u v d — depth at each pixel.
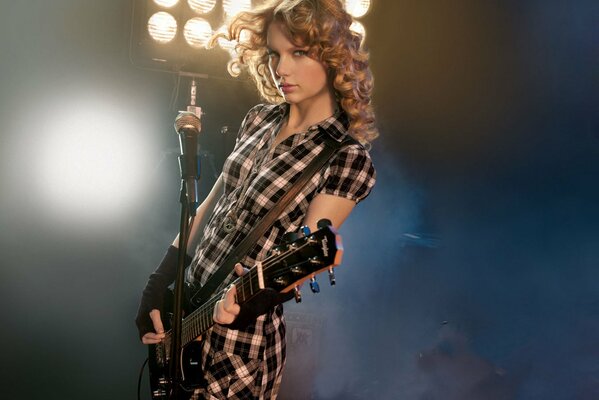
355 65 2.06
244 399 2.03
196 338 2.02
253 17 2.15
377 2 4.10
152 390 2.21
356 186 2.02
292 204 2.02
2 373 4.90
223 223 2.10
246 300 1.76
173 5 3.90
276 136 2.17
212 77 4.03
